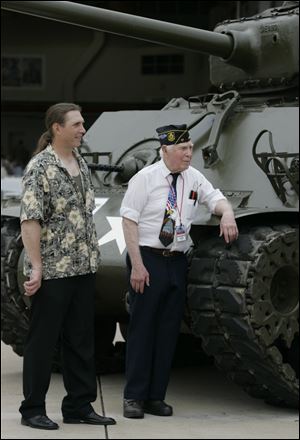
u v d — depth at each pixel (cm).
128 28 861
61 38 3116
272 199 833
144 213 770
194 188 780
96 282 870
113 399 874
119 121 999
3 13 3095
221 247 789
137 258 762
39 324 729
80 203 729
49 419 747
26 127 3181
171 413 800
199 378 980
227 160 877
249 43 977
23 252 931
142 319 777
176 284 776
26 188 712
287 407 839
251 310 762
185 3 2983
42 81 3130
